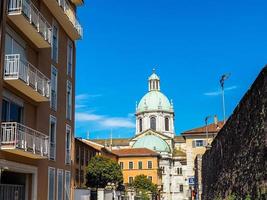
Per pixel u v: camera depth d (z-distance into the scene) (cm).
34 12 2420
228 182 2502
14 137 2141
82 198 4359
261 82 1633
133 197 7794
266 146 1558
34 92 2419
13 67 2195
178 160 14700
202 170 4731
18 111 2416
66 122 3181
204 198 4353
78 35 3344
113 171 7906
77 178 7344
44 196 2686
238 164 2152
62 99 3097
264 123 1593
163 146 14675
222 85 3753
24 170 2406
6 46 2252
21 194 2505
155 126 15950
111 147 14788
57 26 3033
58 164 2972
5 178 2531
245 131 1969
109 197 5638
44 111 2728
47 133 2764
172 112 16212
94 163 7862
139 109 16300
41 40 2533
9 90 2286
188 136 8075
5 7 2173
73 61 3419
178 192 14400
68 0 3197
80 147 7638
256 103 1730
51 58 2889
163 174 14250
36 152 2400
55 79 2962
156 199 11550
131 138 16125
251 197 1800
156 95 16400
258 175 1689
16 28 2362
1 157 2139
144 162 13175
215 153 3238
